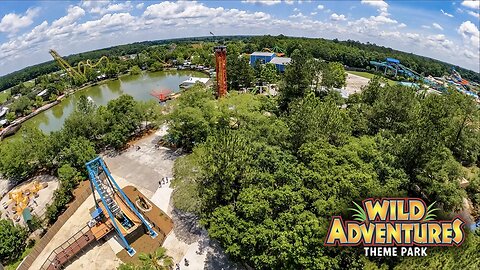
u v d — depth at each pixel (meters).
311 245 33.44
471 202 58.81
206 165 48.06
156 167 72.38
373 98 83.94
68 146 74.12
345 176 39.38
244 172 46.31
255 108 75.56
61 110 152.25
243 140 52.69
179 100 85.12
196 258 45.66
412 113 67.00
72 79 198.00
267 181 43.62
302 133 55.97
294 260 33.28
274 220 38.16
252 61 191.88
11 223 52.94
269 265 35.25
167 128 91.31
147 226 51.47
